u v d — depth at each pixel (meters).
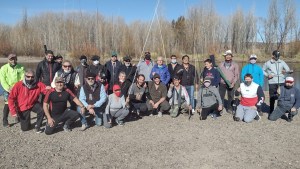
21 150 6.41
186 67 9.50
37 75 8.74
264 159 5.93
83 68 9.12
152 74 9.50
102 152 6.29
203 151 6.33
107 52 42.81
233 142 6.86
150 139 7.09
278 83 8.95
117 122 8.25
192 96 9.53
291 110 8.48
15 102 7.58
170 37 37.91
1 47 50.81
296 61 42.31
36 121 7.92
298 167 5.57
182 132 7.60
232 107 9.62
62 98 7.42
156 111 9.56
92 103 7.89
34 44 49.81
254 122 8.52
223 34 47.25
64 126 7.67
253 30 46.50
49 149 6.46
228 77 9.38
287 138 7.13
